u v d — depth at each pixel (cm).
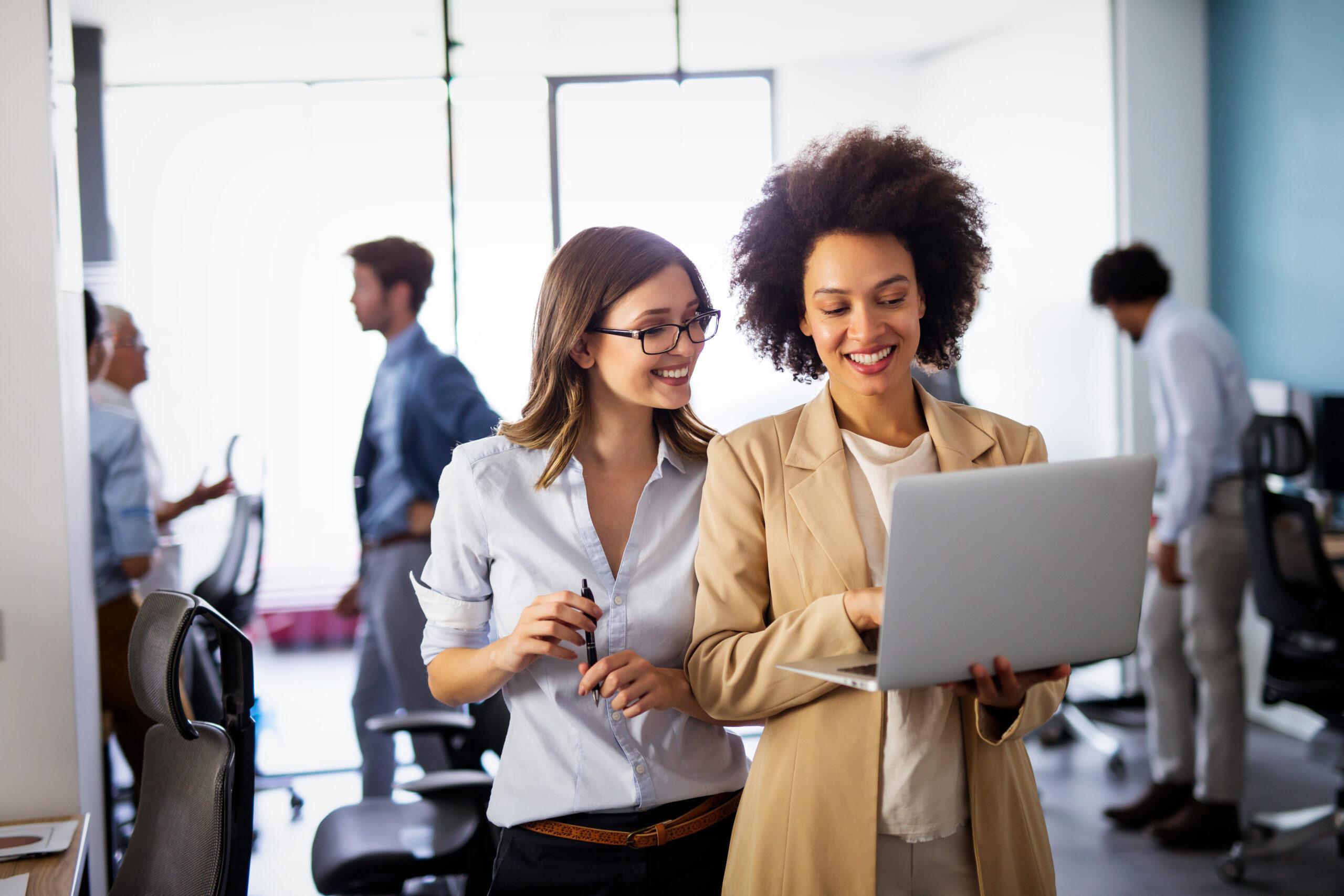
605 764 149
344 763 475
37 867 176
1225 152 505
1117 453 504
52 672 211
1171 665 375
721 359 458
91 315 315
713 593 142
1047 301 519
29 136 208
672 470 158
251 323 454
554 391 154
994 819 135
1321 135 451
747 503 143
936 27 494
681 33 461
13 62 207
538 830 150
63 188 224
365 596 397
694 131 465
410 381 387
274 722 517
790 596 139
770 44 495
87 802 223
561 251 153
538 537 152
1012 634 122
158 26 441
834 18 493
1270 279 483
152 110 445
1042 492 119
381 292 385
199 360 453
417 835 254
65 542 211
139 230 447
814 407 147
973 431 144
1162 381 363
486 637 163
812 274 141
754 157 473
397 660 391
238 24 443
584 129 459
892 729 136
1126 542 126
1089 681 517
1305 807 382
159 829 162
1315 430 439
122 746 339
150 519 349
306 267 454
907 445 145
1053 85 510
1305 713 449
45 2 209
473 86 454
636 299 147
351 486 463
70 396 223
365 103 452
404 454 389
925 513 113
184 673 336
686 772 152
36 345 209
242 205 451
